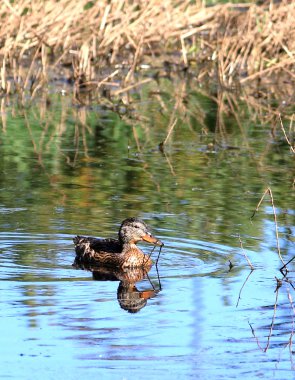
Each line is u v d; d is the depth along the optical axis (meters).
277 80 31.95
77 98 29.19
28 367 11.73
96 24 32.53
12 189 19.77
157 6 33.25
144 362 11.92
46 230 17.17
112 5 32.78
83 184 20.27
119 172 21.31
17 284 14.51
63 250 16.30
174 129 25.58
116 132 25.23
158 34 33.28
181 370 11.73
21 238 16.69
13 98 28.94
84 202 18.92
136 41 33.00
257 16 32.72
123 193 19.62
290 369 11.78
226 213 18.31
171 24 33.38
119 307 13.66
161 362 11.95
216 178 20.92
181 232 17.16
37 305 13.62
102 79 30.84
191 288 14.49
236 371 11.74
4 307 13.55
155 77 32.16
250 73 32.03
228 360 12.05
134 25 33.09
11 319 13.10
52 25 32.25
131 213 18.25
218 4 34.28
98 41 32.16
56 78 31.36
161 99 29.28
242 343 12.57
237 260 15.78
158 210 18.44
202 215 18.14
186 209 18.53
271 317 13.41
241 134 25.03
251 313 13.55
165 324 13.10
